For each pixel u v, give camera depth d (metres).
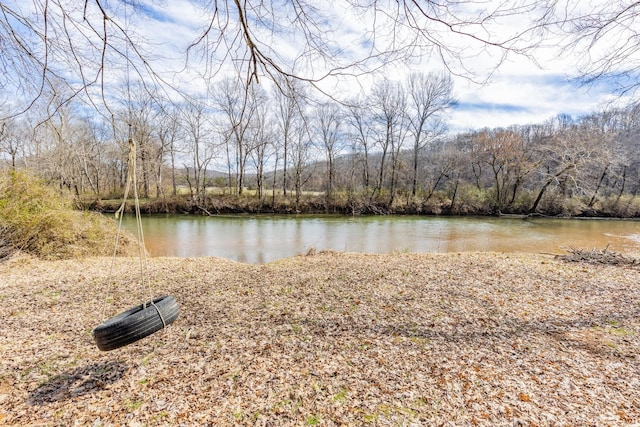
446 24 2.57
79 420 2.86
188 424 2.83
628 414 2.95
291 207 28.66
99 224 12.49
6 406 3.04
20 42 2.72
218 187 34.75
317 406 3.10
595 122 23.38
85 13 2.61
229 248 15.26
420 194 31.09
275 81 3.12
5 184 10.30
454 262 9.76
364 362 3.92
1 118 3.16
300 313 5.56
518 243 16.27
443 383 3.47
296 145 29.06
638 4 3.19
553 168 27.78
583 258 9.77
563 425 2.81
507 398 3.20
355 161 33.97
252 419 2.92
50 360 3.90
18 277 8.03
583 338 4.56
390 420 2.90
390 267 9.12
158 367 3.78
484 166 31.83
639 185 28.38
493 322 5.13
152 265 9.96
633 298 6.30
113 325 3.03
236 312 5.64
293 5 2.71
